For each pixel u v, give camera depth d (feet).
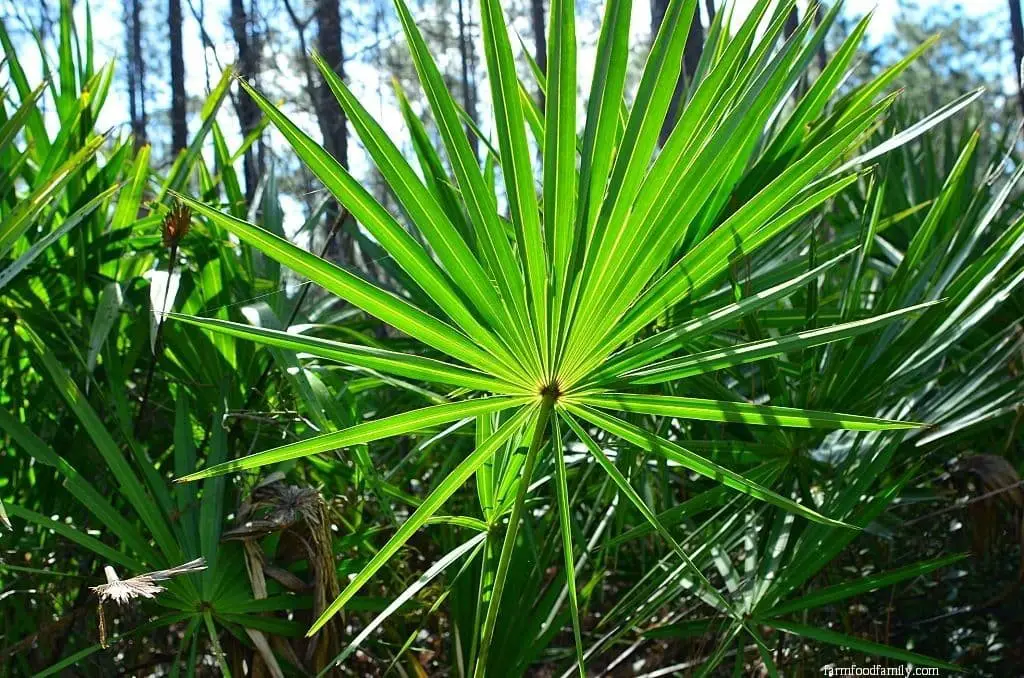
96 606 5.05
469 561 5.08
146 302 5.63
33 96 5.09
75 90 6.21
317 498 4.89
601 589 6.32
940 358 5.86
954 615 6.15
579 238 3.94
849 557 6.47
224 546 4.86
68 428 5.60
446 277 3.94
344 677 5.37
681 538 5.96
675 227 3.92
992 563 6.01
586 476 5.59
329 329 6.47
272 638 4.96
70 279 5.76
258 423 5.33
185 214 4.83
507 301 3.95
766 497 4.29
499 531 5.17
